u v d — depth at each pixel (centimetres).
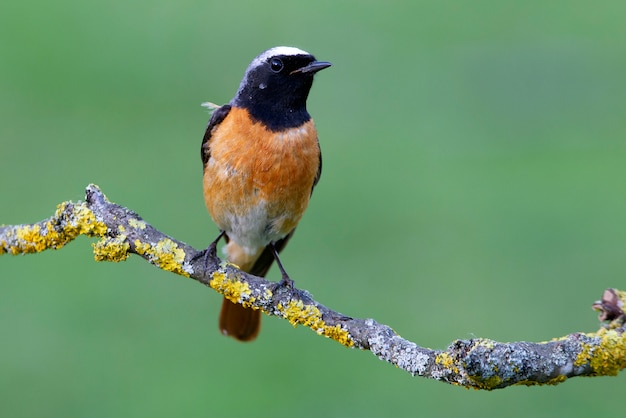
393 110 1473
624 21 1562
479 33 1562
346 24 1591
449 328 1125
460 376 613
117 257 754
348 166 1361
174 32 1543
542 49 1538
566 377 607
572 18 1567
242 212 941
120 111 1398
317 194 1325
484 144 1407
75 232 755
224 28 1558
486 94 1491
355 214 1296
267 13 1602
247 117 918
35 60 1461
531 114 1456
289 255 1226
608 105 1470
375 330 683
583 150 1389
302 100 936
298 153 922
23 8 1555
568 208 1270
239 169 915
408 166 1367
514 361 596
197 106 1414
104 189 1270
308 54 927
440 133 1426
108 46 1507
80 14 1548
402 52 1545
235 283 761
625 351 604
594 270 1184
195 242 1215
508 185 1322
